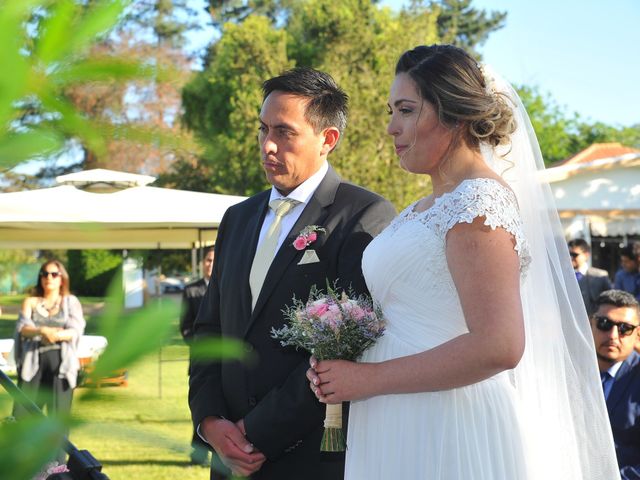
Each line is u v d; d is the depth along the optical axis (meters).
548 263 2.28
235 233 2.71
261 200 2.73
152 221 5.90
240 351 0.37
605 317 3.14
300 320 2.07
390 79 15.44
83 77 0.28
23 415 0.33
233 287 2.57
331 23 15.16
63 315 4.70
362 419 2.14
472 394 2.00
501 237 1.83
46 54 0.27
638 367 3.16
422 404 2.01
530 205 2.29
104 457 3.98
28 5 0.27
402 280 1.98
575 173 16.34
